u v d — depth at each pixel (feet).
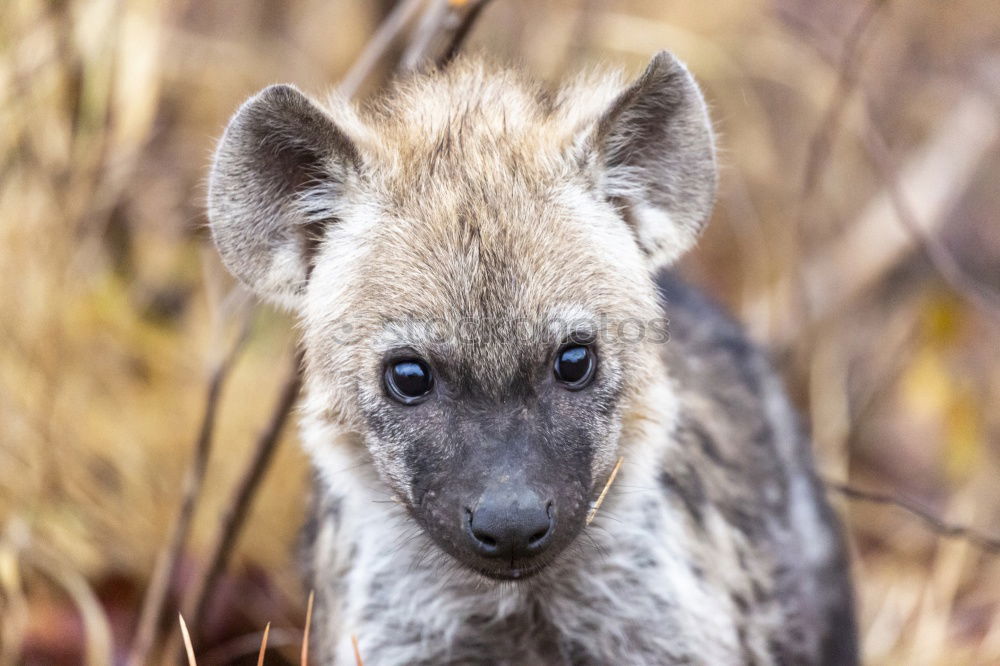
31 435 27.07
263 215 19.56
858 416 33.06
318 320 19.44
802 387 32.35
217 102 32.94
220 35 34.17
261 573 27.35
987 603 29.43
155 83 29.55
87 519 27.14
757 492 23.49
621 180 19.90
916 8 37.17
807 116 34.68
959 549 29.66
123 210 31.22
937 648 27.66
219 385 24.53
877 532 31.53
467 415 18.02
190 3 33.73
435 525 18.02
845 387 32.91
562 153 19.12
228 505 24.08
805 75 34.37
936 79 36.83
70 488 27.35
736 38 34.47
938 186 34.68
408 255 18.44
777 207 34.22
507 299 17.90
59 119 28.19
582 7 32.63
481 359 17.92
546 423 18.03
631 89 18.93
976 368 34.35
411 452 18.31
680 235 20.12
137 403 29.50
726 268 34.45
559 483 17.78
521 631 20.15
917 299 34.27
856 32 29.96
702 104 19.42
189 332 30.96
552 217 18.58
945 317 32.53
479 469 17.54
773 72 34.50
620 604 19.72
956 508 30.89
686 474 21.03
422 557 19.71
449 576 19.71
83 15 28.07
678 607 19.66
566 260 18.38
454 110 19.90
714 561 20.79
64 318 28.02
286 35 34.45
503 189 18.57
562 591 19.76
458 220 18.28
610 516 19.52
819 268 33.68
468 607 19.89
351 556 20.47
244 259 19.58
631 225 20.13
